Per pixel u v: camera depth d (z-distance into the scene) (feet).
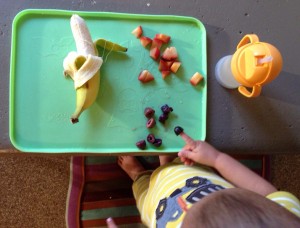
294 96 2.65
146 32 2.57
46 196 3.43
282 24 2.70
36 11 2.46
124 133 2.49
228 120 2.59
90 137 2.46
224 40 2.64
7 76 2.43
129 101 2.51
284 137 2.63
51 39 2.48
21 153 2.48
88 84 2.29
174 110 2.56
